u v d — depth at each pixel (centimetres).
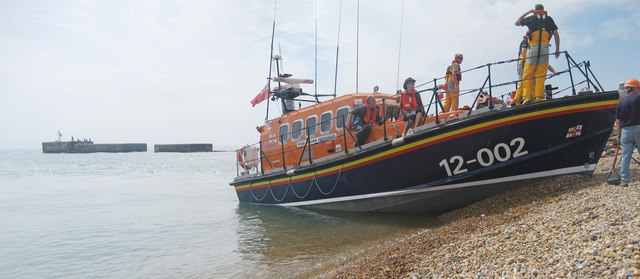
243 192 1193
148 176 2905
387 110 848
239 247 685
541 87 635
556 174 646
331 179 858
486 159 652
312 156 933
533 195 616
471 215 642
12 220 1041
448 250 462
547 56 636
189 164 4928
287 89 1079
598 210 439
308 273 512
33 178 2748
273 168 1061
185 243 741
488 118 630
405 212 786
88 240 791
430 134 679
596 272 280
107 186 2092
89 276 569
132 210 1189
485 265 369
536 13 636
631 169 675
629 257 285
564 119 604
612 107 602
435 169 692
